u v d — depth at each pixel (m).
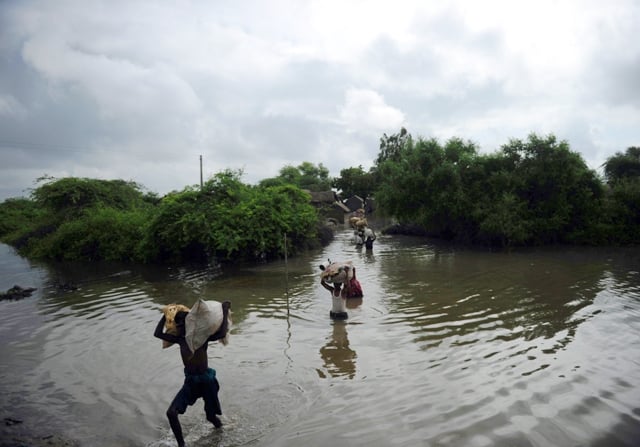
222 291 14.26
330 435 5.45
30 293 15.18
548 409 5.84
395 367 7.49
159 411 6.32
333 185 83.19
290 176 72.44
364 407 6.12
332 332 9.55
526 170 25.14
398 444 5.18
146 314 11.66
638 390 6.30
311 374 7.34
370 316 10.70
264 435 5.54
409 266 18.00
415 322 10.07
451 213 25.86
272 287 14.70
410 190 27.33
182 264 21.23
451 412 5.87
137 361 8.26
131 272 19.33
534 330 9.16
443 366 7.45
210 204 21.95
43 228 30.39
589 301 11.23
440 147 27.33
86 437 5.70
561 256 19.70
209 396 5.65
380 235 32.72
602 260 18.20
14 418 6.26
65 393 7.03
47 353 8.91
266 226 21.09
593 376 6.81
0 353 9.02
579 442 5.09
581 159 24.52
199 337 5.60
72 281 17.48
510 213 23.30
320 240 27.11
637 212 23.89
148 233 21.47
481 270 16.47
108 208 26.94
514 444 5.09
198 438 5.52
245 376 7.36
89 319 11.38
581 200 24.38
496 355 7.86
